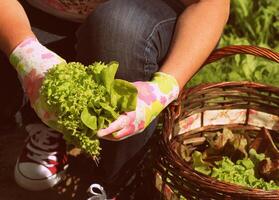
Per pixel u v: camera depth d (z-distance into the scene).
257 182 2.11
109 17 1.92
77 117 1.65
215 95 2.27
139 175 2.16
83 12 2.16
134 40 1.91
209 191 1.84
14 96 2.30
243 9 3.10
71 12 2.16
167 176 1.96
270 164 2.18
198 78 2.71
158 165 1.99
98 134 1.63
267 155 2.25
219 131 2.33
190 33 1.92
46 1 2.17
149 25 1.93
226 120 2.32
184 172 1.88
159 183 2.09
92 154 1.68
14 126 2.46
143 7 1.96
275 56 2.06
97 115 1.64
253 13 3.14
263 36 3.08
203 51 1.91
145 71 1.95
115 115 1.64
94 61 1.95
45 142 2.22
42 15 2.21
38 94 1.76
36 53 1.81
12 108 2.34
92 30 1.94
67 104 1.65
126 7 1.94
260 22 3.11
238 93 2.35
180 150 2.17
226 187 1.83
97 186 2.08
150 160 2.17
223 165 2.15
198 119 2.28
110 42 1.91
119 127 1.66
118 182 2.11
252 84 2.28
